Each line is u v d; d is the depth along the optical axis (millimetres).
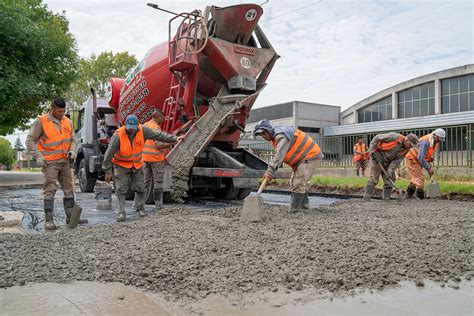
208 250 3705
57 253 3701
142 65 9016
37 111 18578
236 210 6234
